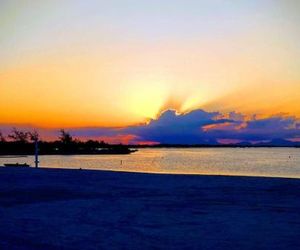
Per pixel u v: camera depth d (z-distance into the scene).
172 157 139.88
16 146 101.12
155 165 76.94
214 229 6.68
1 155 99.38
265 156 157.75
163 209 8.43
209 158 131.38
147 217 7.64
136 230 6.62
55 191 11.22
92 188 11.81
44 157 112.75
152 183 12.96
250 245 5.74
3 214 7.97
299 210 8.27
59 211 8.27
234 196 10.12
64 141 127.69
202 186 12.14
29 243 5.79
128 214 7.93
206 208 8.55
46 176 15.29
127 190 11.35
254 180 13.55
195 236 6.23
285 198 9.78
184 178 14.30
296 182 12.96
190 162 94.12
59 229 6.66
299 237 6.16
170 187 11.95
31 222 7.21
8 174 16.14
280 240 5.99
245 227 6.81
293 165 77.25
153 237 6.17
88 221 7.30
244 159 118.88
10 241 5.89
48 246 5.63
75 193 10.82
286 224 7.03
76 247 5.59
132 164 79.75
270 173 52.91
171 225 6.94
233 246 5.68
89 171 17.27
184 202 9.28
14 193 10.86
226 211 8.17
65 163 78.81
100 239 6.03
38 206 8.85
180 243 5.84
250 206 8.74
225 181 13.34
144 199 9.76
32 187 12.11
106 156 134.75
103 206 8.81
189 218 7.54
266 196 10.11
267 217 7.62
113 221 7.28
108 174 15.91
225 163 89.62
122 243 5.82
